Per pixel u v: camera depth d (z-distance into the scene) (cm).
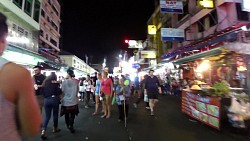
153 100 986
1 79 125
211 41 1113
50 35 5228
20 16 1666
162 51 3369
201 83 968
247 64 848
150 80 978
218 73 1162
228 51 791
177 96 1903
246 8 1116
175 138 614
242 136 631
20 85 128
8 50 1005
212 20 1842
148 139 604
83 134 653
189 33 2247
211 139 603
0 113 123
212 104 706
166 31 1942
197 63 1327
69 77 681
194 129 719
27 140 588
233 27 976
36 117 137
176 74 2100
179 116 962
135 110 1134
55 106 631
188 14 2253
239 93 725
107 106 953
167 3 1836
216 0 1655
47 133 663
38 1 2088
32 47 1939
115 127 750
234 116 655
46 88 625
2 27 136
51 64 1667
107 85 921
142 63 3922
